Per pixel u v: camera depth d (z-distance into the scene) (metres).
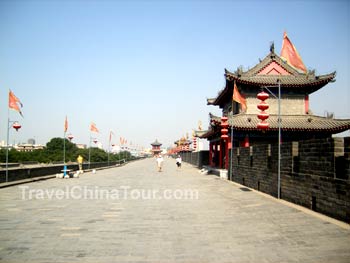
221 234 9.80
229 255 7.79
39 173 31.22
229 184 26.59
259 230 10.26
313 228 10.37
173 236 9.61
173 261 7.40
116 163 71.00
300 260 7.38
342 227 10.43
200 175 39.00
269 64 35.25
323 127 30.78
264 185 20.36
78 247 8.48
